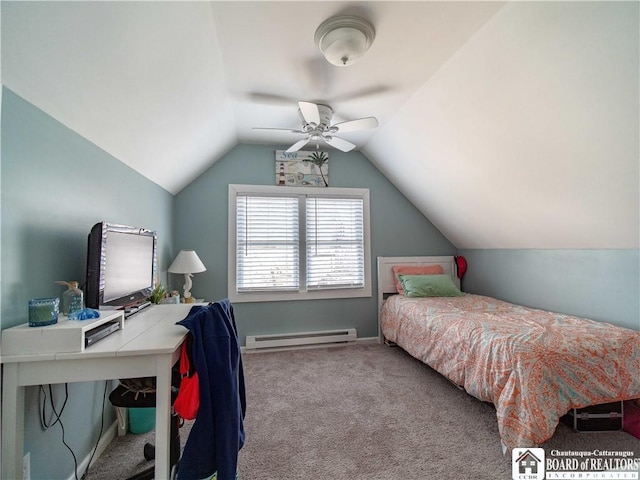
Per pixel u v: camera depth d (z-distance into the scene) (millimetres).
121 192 2105
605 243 2434
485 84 2012
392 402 2367
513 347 1849
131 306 1822
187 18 1493
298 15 1618
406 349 3180
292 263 3758
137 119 1870
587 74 1588
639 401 2039
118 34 1286
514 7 1538
